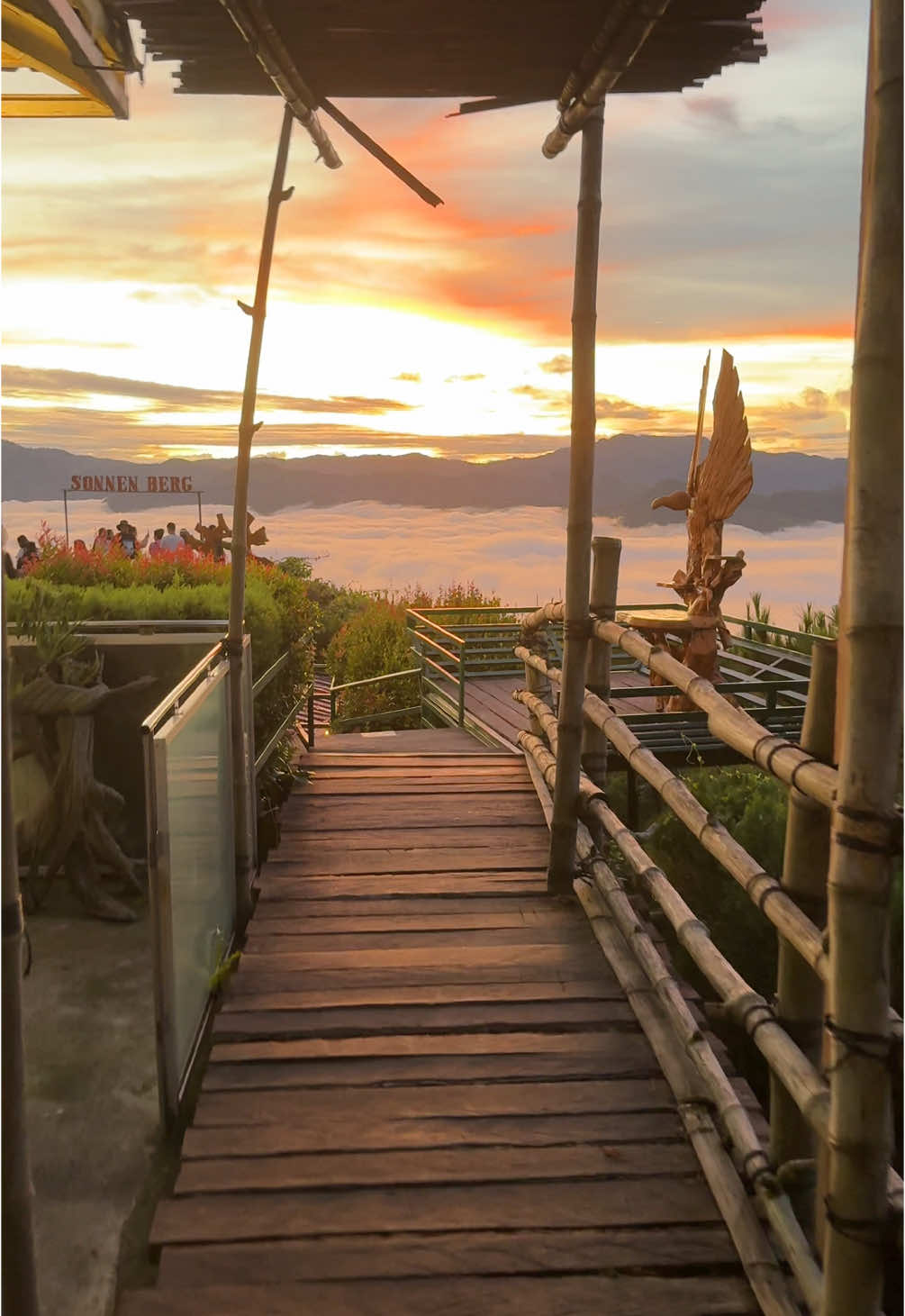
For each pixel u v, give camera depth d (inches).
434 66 141.5
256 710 215.0
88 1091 137.6
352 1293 92.8
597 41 129.5
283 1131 116.4
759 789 201.6
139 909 198.1
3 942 63.9
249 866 182.1
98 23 118.0
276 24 128.2
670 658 133.6
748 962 174.6
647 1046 134.8
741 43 136.6
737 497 296.5
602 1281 94.3
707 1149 110.0
